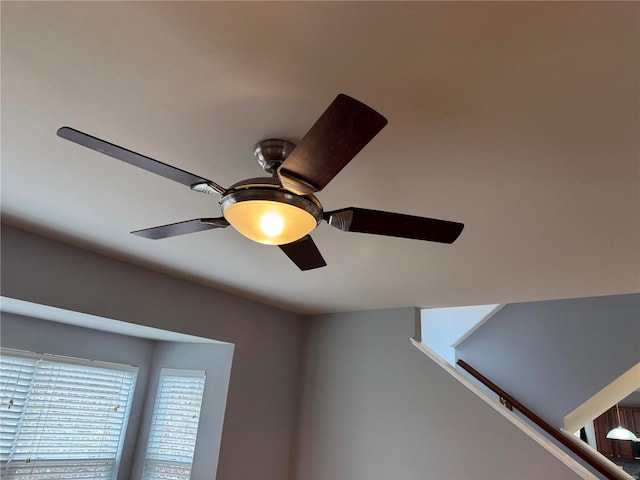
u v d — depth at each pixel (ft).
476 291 10.37
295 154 3.85
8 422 9.95
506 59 3.78
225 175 6.02
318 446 12.42
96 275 9.31
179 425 12.01
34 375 10.48
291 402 13.23
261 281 10.76
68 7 3.59
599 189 5.70
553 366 13.83
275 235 5.08
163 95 4.55
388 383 12.01
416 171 5.57
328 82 4.20
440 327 16.44
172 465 11.67
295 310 13.69
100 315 9.25
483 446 10.25
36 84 4.51
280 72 4.13
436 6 3.34
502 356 14.83
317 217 4.94
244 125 4.93
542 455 9.53
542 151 5.03
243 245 8.45
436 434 10.92
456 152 5.14
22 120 5.12
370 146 5.08
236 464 11.40
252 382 12.22
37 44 4.00
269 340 12.94
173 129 5.08
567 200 6.02
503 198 6.09
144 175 6.13
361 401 12.25
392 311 12.62
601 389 12.84
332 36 3.68
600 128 4.58
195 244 8.57
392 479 11.09
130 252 9.28
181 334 11.03
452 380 11.14
